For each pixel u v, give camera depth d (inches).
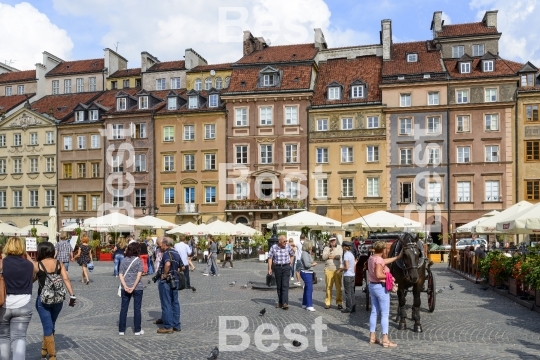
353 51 2486.5
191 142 2381.9
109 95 2682.1
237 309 660.7
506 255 845.8
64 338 481.4
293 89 2268.7
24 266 346.9
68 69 2883.9
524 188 2060.8
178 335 494.6
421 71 2204.7
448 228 2117.4
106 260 1801.2
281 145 2284.7
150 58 2751.0
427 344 455.5
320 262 1651.1
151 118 2429.9
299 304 710.5
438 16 2391.7
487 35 2299.5
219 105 2393.0
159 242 517.7
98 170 2488.9
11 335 343.0
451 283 994.1
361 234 1963.6
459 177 2119.8
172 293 512.1
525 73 2127.2
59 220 2522.1
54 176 2549.2
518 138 2074.3
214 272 1203.2
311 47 2504.9
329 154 2241.6
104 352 426.6
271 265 670.5
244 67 2401.6
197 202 2357.3
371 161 2202.3
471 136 2117.4
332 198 2228.1
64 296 386.6
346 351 430.0
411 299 762.8
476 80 2116.1
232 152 2329.0
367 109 2213.3
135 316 494.0
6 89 2923.2
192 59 2659.9
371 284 456.8
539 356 408.8
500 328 528.7
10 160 2620.6
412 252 501.0
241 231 1724.9
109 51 2802.7
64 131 2549.2
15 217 2593.5
